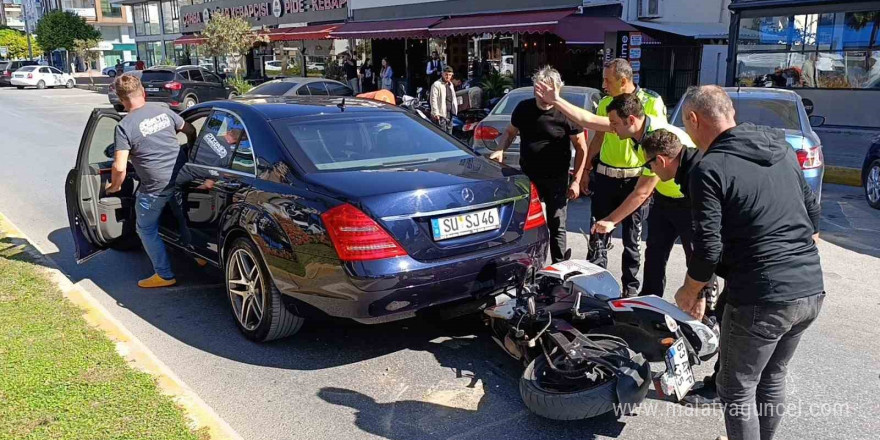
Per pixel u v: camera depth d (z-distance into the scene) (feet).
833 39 49.96
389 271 11.93
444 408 11.93
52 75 129.08
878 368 13.19
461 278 12.65
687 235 13.50
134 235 20.17
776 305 8.49
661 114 14.32
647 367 10.65
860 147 42.14
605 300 12.27
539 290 12.85
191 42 108.88
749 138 8.70
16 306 15.79
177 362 13.80
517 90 31.42
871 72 48.88
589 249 14.44
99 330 14.40
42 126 61.98
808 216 9.25
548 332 11.34
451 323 15.66
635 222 15.93
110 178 19.13
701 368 13.33
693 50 65.00
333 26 81.41
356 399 12.25
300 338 14.96
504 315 12.42
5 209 28.50
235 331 15.38
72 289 17.08
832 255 21.02
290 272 12.92
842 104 50.29
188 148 17.67
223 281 18.93
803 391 12.33
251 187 14.16
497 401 12.15
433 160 14.84
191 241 16.89
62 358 12.93
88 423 10.62
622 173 15.31
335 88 54.65
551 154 16.78
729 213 8.55
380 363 13.69
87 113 75.05
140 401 11.35
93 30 184.44
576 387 10.97
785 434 10.93
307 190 12.90
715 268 8.82
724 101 8.99
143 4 144.25
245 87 82.38
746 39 52.95
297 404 12.08
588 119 14.19
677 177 10.41
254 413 11.76
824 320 15.64
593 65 63.31
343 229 11.99
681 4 62.95
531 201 14.20
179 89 73.31
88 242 19.17
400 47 81.46
